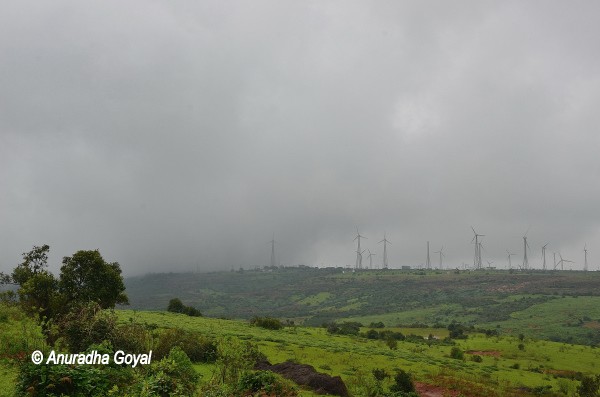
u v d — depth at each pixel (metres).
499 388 48.09
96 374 16.56
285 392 22.86
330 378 30.62
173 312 94.06
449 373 53.56
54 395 14.91
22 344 21.64
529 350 91.62
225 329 71.00
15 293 44.72
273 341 63.91
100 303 47.00
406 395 35.44
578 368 76.19
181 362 22.41
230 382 22.78
